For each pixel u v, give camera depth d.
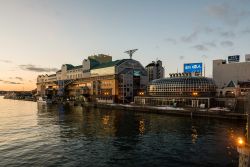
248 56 144.88
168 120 95.00
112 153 48.84
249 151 23.66
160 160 43.97
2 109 170.25
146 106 135.00
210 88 134.25
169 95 143.25
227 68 151.25
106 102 184.00
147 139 61.03
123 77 177.12
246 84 131.50
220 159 43.78
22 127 83.31
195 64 150.25
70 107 183.38
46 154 48.28
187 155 46.56
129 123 88.94
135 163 42.56
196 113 104.19
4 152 49.81
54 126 85.06
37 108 178.38
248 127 25.12
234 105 101.56
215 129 72.50
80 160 44.34
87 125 86.19
